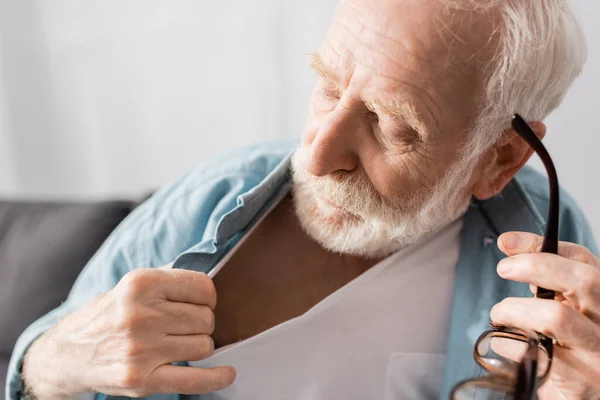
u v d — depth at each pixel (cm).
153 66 183
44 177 205
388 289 84
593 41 137
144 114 189
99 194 203
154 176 196
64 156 201
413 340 86
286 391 83
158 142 191
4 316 124
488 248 89
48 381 75
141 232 90
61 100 194
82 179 203
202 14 173
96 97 191
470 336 83
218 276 86
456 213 84
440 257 87
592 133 145
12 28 188
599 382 68
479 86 70
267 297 87
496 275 87
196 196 90
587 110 143
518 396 60
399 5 66
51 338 75
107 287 87
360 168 74
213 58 177
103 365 67
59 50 188
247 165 93
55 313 86
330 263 88
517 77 72
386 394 86
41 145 201
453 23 66
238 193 89
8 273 127
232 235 82
